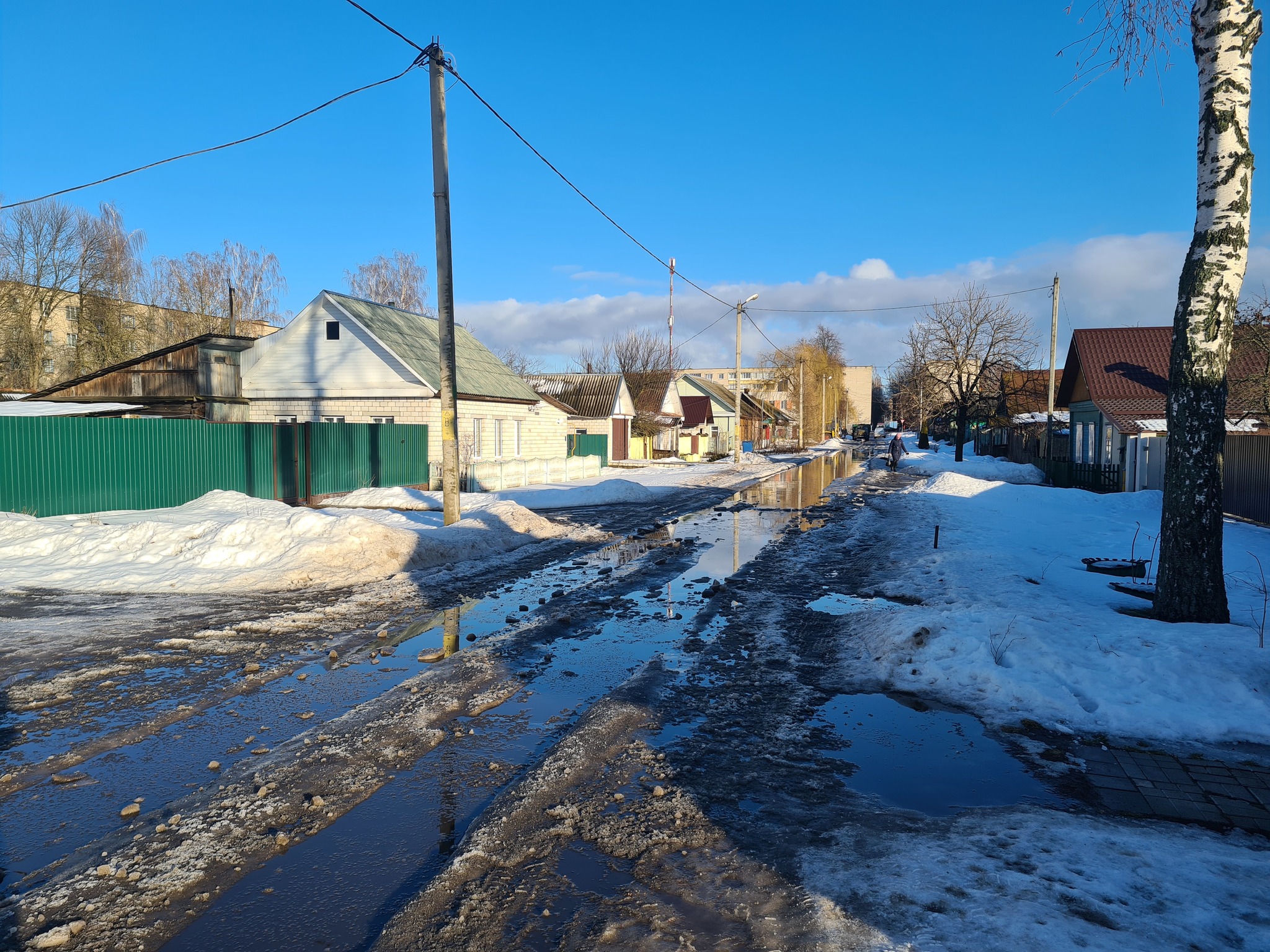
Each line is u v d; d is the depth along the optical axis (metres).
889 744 5.00
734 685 6.14
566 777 4.37
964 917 3.01
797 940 2.90
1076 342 28.36
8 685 5.94
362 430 21.02
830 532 15.45
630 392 50.12
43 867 3.53
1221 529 7.09
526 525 14.41
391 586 9.75
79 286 39.16
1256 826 3.94
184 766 4.61
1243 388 21.84
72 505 15.02
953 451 59.75
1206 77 6.83
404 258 52.31
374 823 3.93
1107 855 3.54
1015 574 9.35
